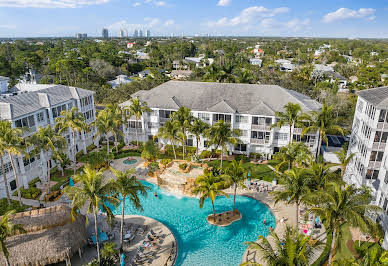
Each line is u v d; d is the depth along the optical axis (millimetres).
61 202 41406
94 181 26906
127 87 97625
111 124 53438
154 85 101438
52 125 50812
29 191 43031
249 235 35781
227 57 183000
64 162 49062
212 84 62375
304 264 21562
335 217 25531
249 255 32094
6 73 116875
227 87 61094
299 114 51469
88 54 173375
